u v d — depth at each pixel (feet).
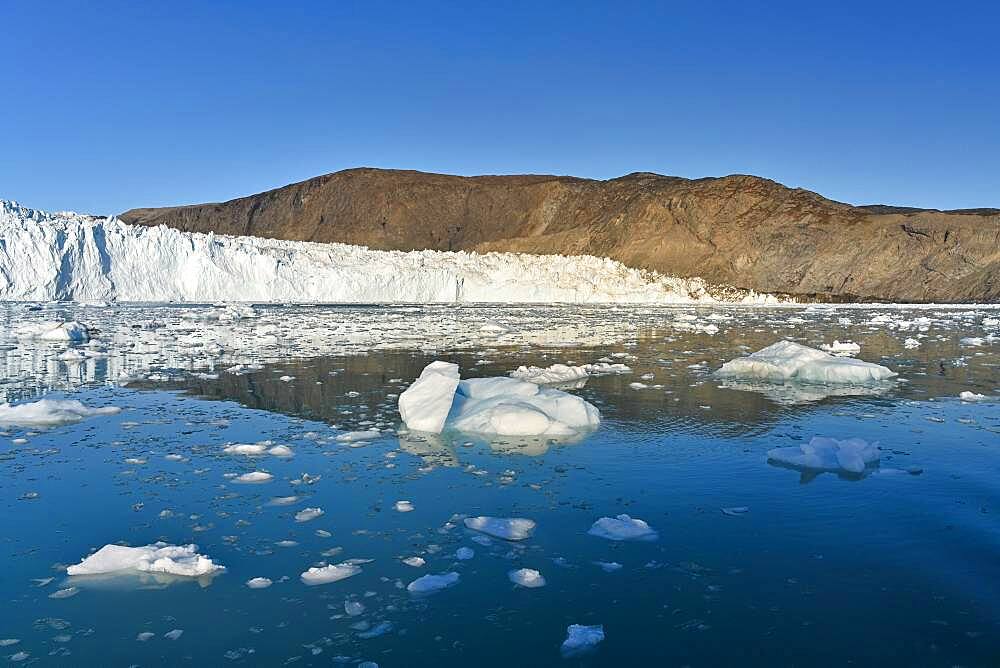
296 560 21.09
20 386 48.26
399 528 23.58
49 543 22.11
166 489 27.17
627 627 17.44
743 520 24.43
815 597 19.01
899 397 47.06
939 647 16.61
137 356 63.41
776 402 44.96
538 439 35.17
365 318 112.37
